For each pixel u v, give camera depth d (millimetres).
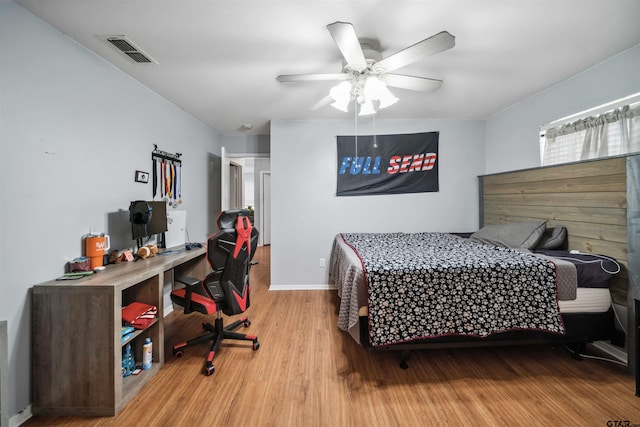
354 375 1904
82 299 1575
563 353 2162
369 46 1937
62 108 1803
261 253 6480
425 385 1798
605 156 2238
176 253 2564
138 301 2008
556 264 1963
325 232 3801
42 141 1671
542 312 1919
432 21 1725
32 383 1576
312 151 3766
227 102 3098
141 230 2346
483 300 1911
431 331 1874
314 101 3072
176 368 1998
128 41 1922
